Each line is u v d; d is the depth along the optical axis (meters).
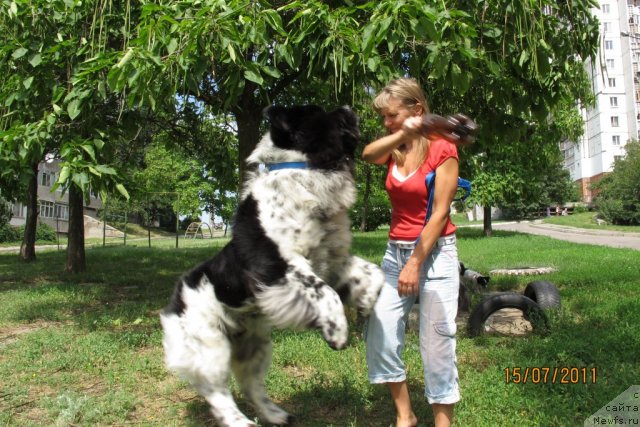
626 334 4.70
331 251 2.96
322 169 2.84
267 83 5.38
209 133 10.38
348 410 3.55
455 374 2.91
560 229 31.77
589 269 9.49
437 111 6.53
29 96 5.66
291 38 4.52
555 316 5.58
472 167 7.65
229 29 4.20
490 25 4.87
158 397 3.94
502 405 3.44
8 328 6.32
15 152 5.38
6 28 5.70
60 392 4.02
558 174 49.06
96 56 4.73
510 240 18.66
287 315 2.66
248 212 2.87
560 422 3.18
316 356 4.59
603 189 38.53
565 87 5.73
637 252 13.03
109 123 6.04
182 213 36.38
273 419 3.30
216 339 2.98
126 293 8.75
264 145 2.98
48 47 5.57
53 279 10.62
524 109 5.76
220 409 2.95
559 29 5.56
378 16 4.13
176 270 11.74
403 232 3.01
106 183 5.18
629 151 38.41
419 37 4.11
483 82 5.69
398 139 2.78
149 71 4.37
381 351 3.01
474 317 5.22
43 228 34.12
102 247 20.48
